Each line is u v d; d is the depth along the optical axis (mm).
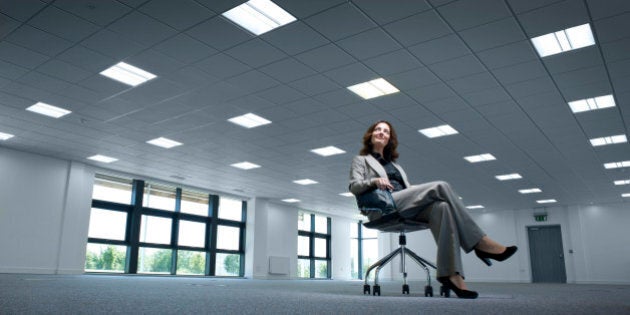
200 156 12039
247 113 8758
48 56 6699
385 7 5215
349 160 12031
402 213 2264
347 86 7391
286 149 11156
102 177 13750
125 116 9188
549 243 18625
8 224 11344
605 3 5039
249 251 17094
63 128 10102
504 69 6664
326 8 5266
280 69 6855
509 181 14172
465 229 2166
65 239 12219
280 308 1488
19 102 8609
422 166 12383
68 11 5496
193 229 15805
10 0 5301
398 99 7852
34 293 2365
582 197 16609
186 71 7008
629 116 8500
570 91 7395
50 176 12297
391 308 1499
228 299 2066
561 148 10633
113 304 1612
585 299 2496
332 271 20781
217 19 5562
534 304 1741
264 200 17828
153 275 13844
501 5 5117
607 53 6145
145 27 5793
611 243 17328
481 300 2041
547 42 5949
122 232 13766
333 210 20234
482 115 8531
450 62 6477
